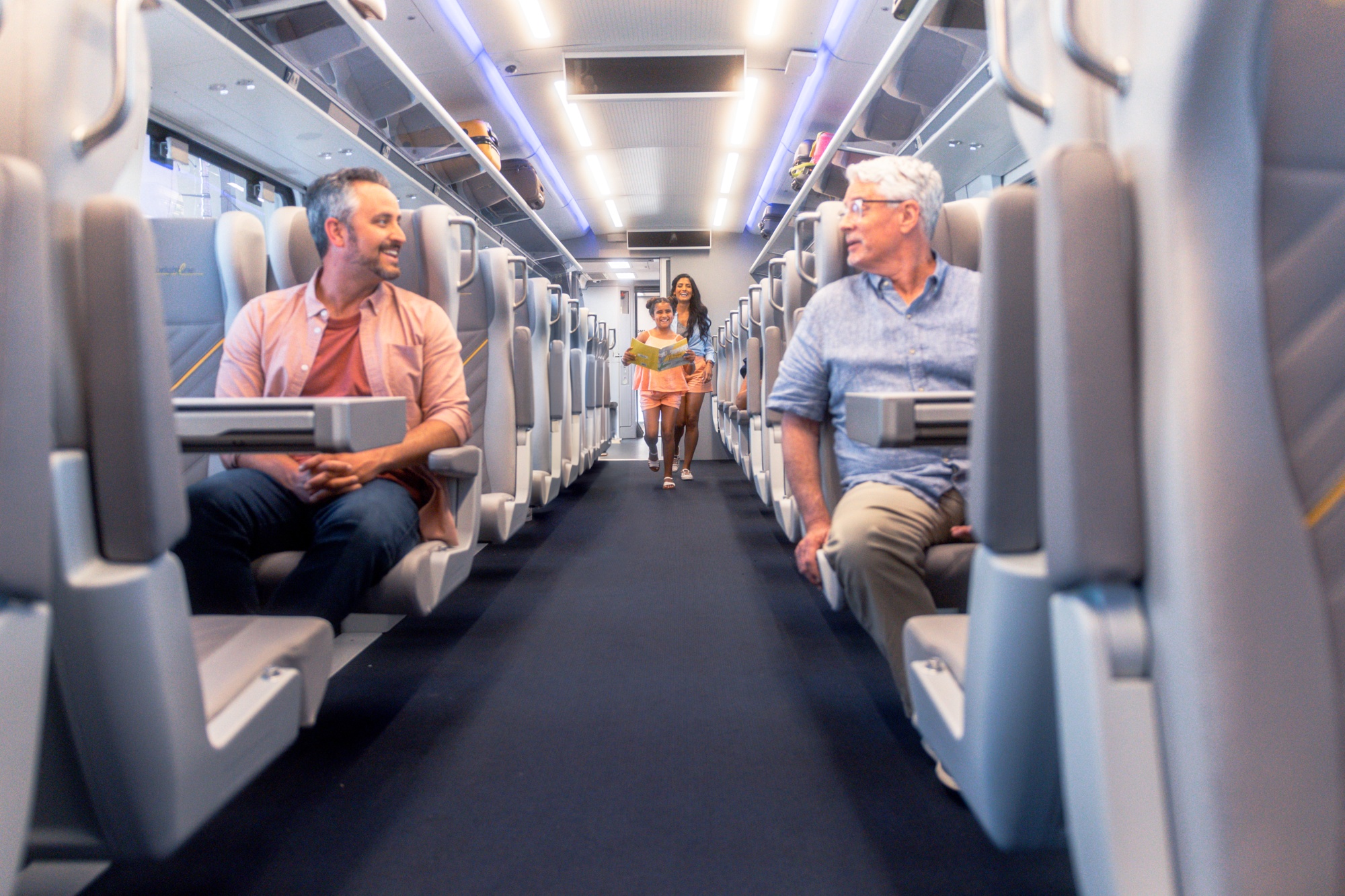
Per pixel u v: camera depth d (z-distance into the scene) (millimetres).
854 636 2887
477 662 2613
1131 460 760
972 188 7402
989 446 987
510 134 8953
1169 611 725
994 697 1019
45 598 879
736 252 14133
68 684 964
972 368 2008
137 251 938
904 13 5336
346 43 4816
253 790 1747
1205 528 691
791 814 1644
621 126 8945
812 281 2725
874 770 1843
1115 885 743
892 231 2006
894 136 6539
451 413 2240
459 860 1474
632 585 3662
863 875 1424
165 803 1015
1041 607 942
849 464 2016
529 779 1798
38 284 836
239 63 4395
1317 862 689
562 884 1397
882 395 1293
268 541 1994
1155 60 720
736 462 9523
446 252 2549
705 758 1909
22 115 925
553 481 4762
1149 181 733
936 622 1457
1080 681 785
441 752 1938
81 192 986
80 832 1040
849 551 1722
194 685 1060
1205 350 693
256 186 6367
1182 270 701
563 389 4871
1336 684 701
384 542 1900
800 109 8422
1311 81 682
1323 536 717
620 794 1730
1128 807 748
